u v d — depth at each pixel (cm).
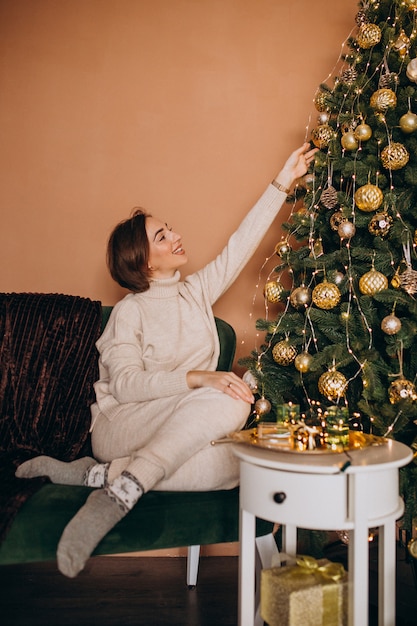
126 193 220
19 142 220
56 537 123
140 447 149
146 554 204
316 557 148
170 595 170
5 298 182
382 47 164
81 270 219
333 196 160
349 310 152
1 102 220
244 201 221
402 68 157
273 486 109
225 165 222
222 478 138
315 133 173
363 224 156
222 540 133
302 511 106
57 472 143
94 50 222
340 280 158
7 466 149
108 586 177
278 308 221
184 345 175
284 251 179
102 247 219
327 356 148
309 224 170
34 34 222
